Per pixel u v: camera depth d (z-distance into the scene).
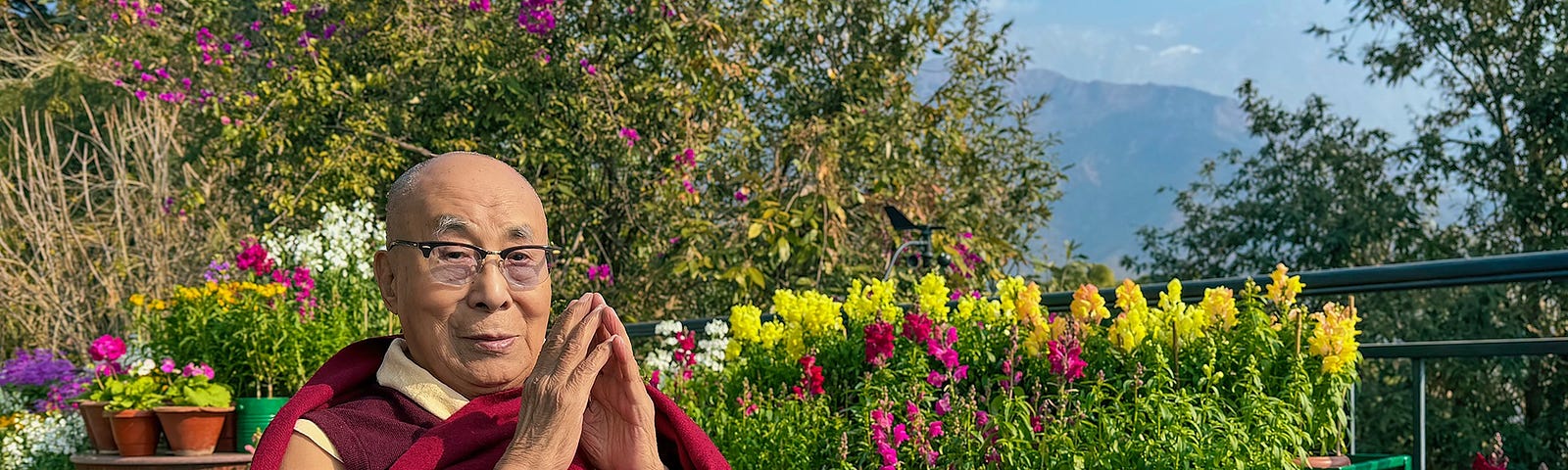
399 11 9.66
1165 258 12.33
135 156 11.95
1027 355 3.81
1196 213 12.16
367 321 5.73
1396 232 10.91
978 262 9.23
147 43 11.74
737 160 9.63
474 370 1.67
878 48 9.97
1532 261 3.07
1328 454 3.93
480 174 1.70
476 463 1.59
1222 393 3.45
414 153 9.98
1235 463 3.11
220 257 8.95
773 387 4.30
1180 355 3.53
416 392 1.66
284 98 9.34
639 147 9.17
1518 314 9.63
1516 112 10.51
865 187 9.62
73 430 6.63
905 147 9.48
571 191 9.31
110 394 4.66
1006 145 10.61
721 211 9.69
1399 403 9.34
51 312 11.04
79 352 10.68
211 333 5.20
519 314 1.69
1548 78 10.10
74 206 12.41
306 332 5.27
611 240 9.95
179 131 12.26
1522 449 9.12
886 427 3.46
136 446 4.61
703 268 8.91
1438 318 9.61
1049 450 3.33
